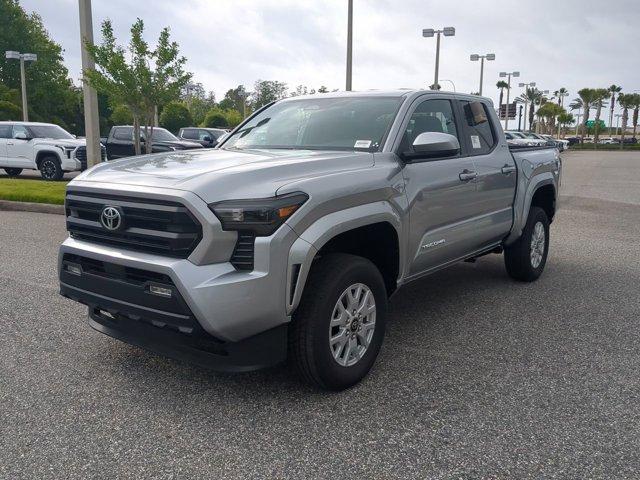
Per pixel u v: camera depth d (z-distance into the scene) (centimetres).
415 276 464
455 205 489
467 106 546
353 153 420
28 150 1791
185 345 355
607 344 473
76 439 325
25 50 6769
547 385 396
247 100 8938
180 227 328
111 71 1370
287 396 377
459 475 294
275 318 339
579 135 12875
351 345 386
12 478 289
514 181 591
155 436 329
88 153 1391
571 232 1026
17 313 534
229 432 333
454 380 402
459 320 532
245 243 333
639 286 655
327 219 357
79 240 388
